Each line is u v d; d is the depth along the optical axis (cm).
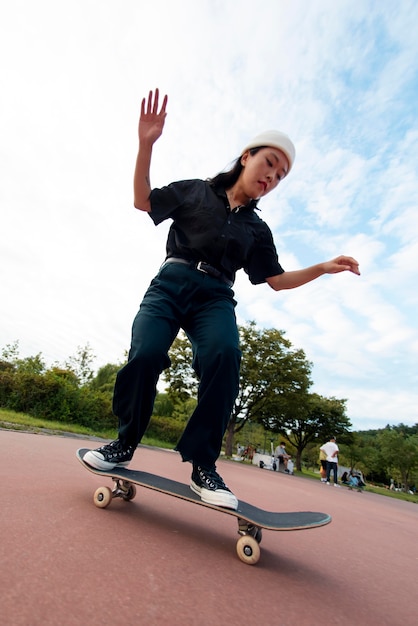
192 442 166
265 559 152
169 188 189
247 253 200
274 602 109
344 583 144
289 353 2083
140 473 183
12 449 310
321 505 450
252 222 203
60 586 88
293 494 526
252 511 166
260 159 189
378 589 147
